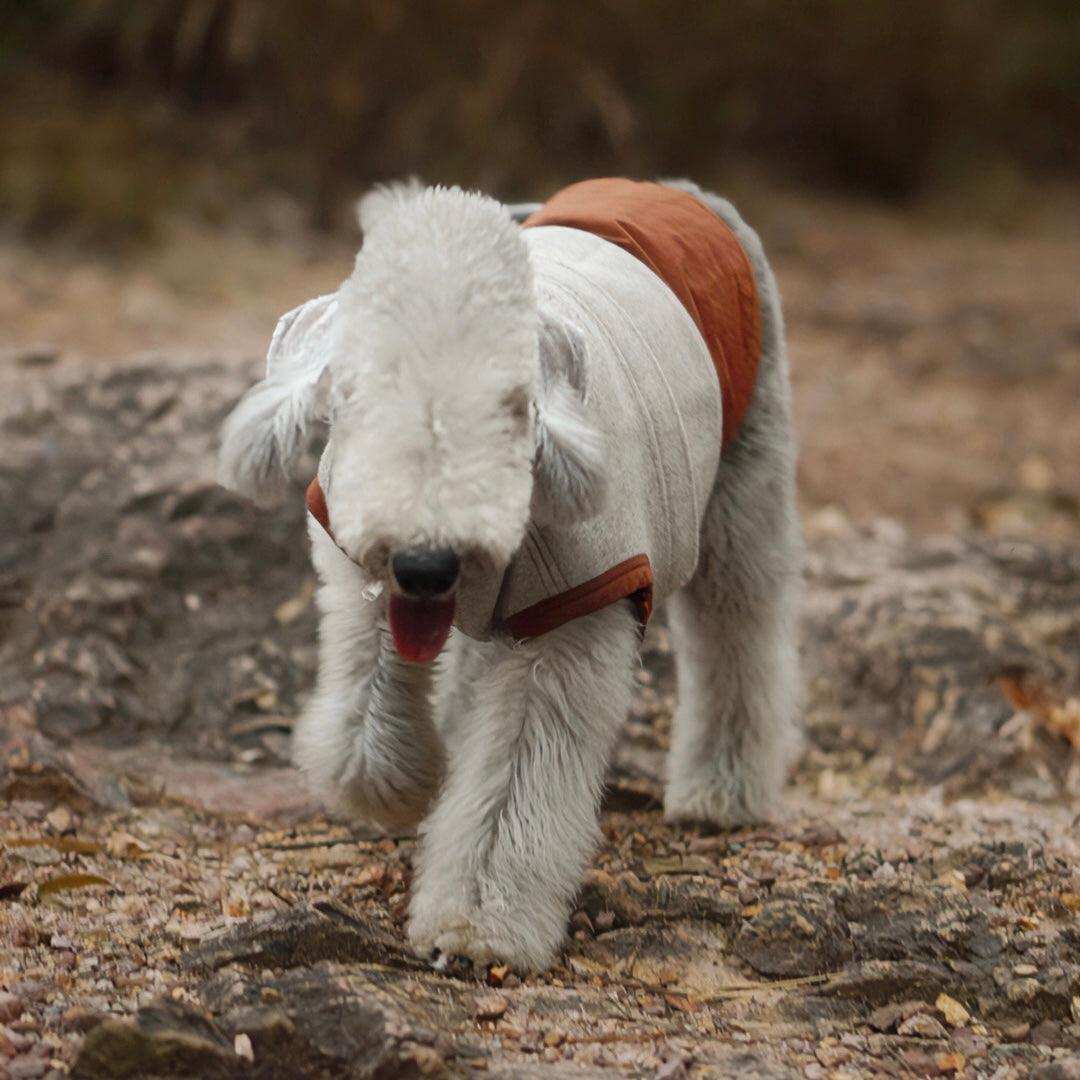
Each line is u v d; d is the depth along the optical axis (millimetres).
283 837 7594
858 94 25891
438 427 5094
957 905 6871
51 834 7352
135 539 9680
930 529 13016
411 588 5082
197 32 19969
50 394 10719
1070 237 25641
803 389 16594
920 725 9289
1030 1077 5727
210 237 18531
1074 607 10688
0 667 8859
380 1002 5625
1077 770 8977
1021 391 17391
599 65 21625
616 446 6133
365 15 20031
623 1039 5895
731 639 7953
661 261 7109
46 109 20328
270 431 5648
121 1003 5883
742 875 7258
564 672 6242
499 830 6246
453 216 5410
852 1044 6055
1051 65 29125
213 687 9031
